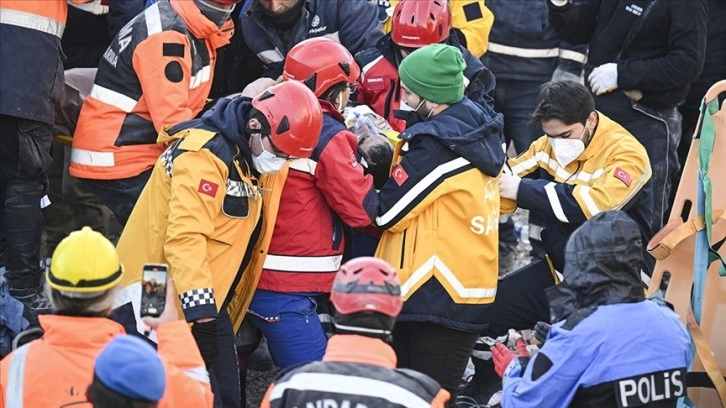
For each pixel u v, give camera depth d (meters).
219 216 17.09
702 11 24.78
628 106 25.38
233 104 17.11
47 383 12.87
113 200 20.75
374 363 12.58
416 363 18.52
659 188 25.48
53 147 22.36
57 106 21.48
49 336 13.00
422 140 17.88
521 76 29.06
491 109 22.66
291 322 18.44
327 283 18.64
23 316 19.86
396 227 18.02
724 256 18.88
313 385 12.43
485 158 17.97
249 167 17.08
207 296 16.55
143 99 20.19
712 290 19.03
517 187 19.38
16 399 12.85
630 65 25.03
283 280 18.33
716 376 18.20
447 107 18.25
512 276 20.77
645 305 14.34
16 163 20.17
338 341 12.73
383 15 26.97
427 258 17.98
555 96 19.16
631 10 25.16
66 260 12.91
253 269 18.06
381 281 12.77
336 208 18.09
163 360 13.20
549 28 28.89
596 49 25.81
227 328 17.73
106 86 20.34
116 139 20.31
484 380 20.98
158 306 13.91
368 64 22.73
